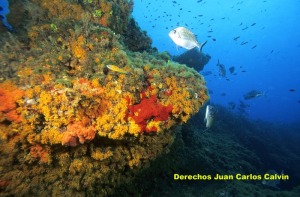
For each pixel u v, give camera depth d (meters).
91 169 3.84
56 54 3.72
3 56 3.69
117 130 3.45
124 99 3.52
